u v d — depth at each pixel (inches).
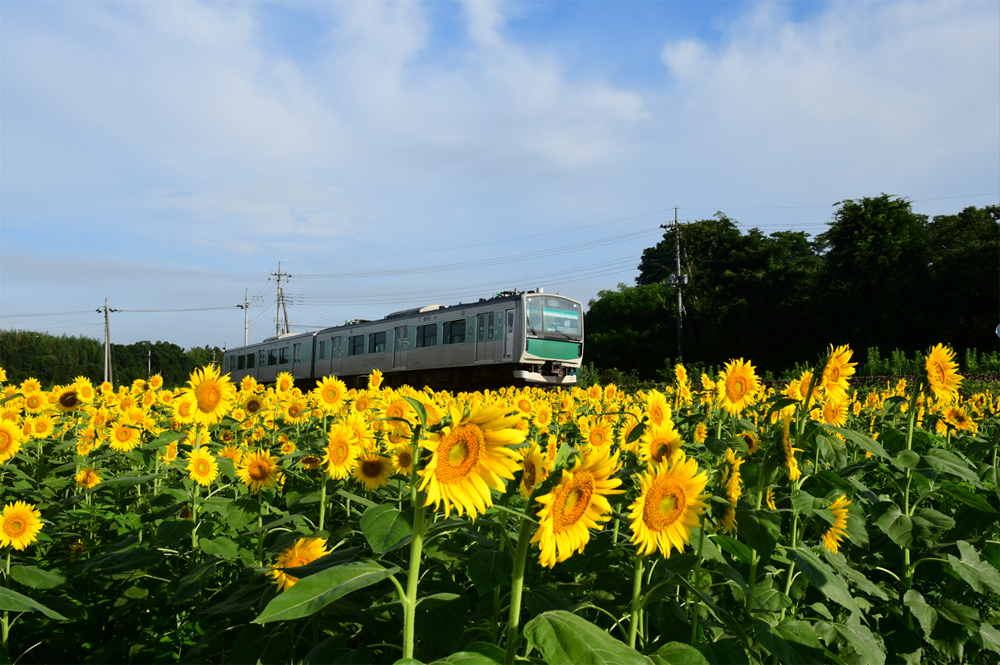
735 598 120.4
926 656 140.3
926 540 141.3
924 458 141.2
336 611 112.7
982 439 204.2
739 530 110.4
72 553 190.7
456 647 100.0
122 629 154.8
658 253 2876.5
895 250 1665.8
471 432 77.7
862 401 361.7
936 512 139.9
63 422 335.9
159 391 382.3
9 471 239.6
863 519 140.4
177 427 267.0
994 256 1584.6
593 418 243.1
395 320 1375.5
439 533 102.5
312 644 119.2
